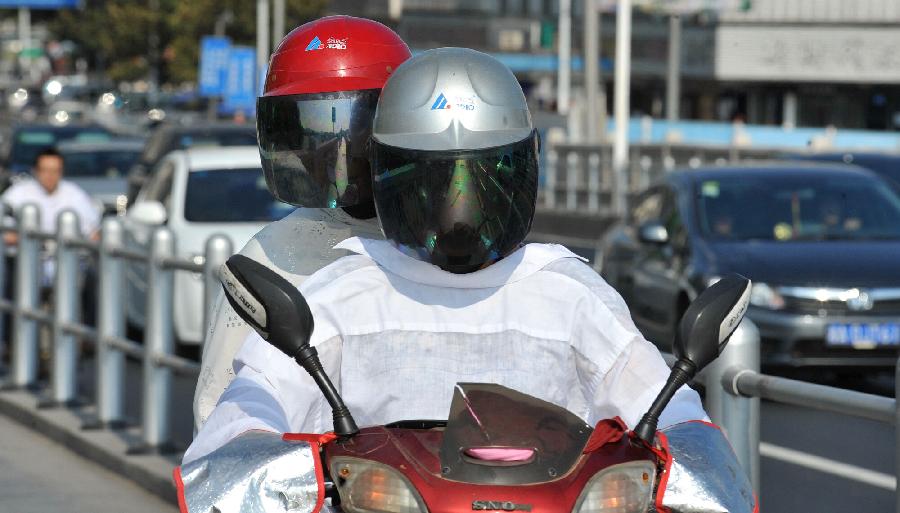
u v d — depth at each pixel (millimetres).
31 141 26484
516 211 3377
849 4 66688
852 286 11547
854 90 68375
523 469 2932
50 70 117312
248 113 51469
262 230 4453
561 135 43250
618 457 3033
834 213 12703
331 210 4383
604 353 3490
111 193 21375
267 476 2979
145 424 9461
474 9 69562
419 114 3344
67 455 10102
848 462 8922
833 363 11516
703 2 54594
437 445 3041
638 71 69625
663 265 12828
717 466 3152
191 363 8945
